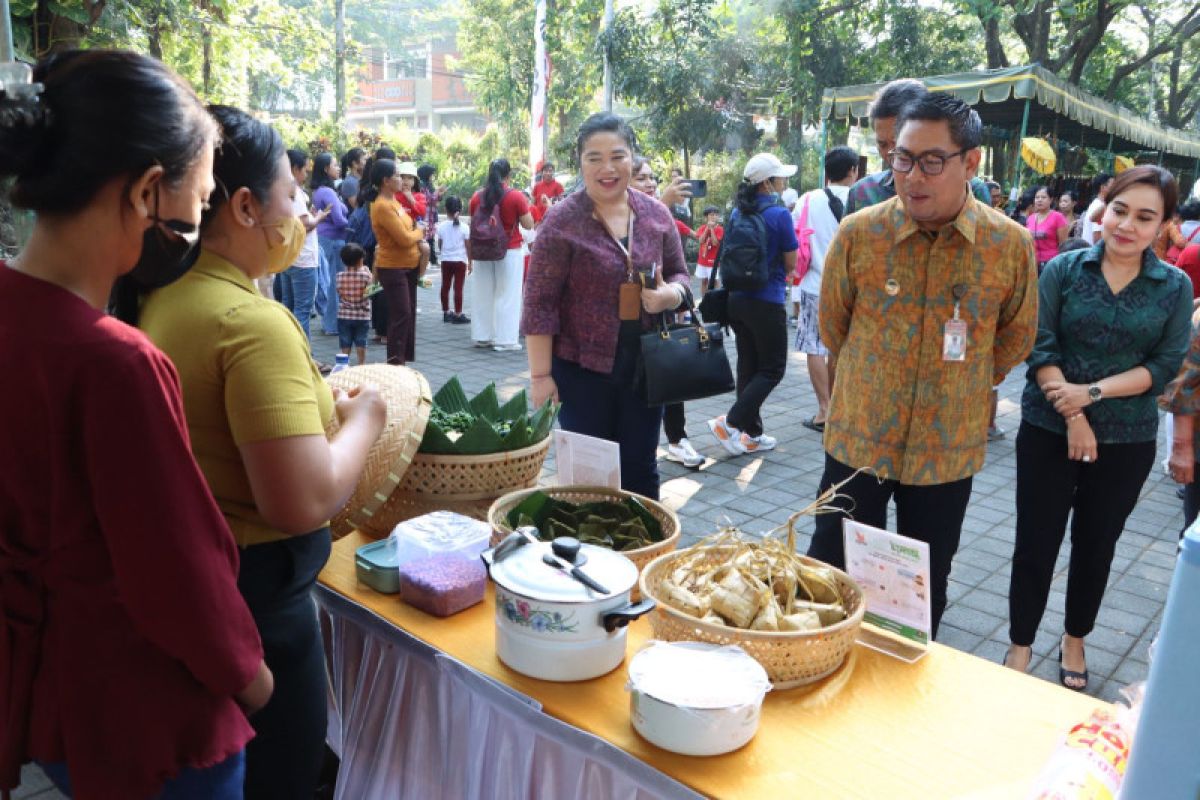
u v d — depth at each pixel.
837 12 16.86
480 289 8.16
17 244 2.57
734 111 17.08
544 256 2.79
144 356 1.01
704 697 1.35
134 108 0.99
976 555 4.05
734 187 17.25
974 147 2.02
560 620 1.52
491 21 28.69
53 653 1.06
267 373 1.32
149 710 1.08
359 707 1.91
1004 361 2.35
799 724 1.48
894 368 2.25
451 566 1.83
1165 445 6.03
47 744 1.09
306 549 1.52
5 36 2.11
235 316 1.32
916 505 2.34
